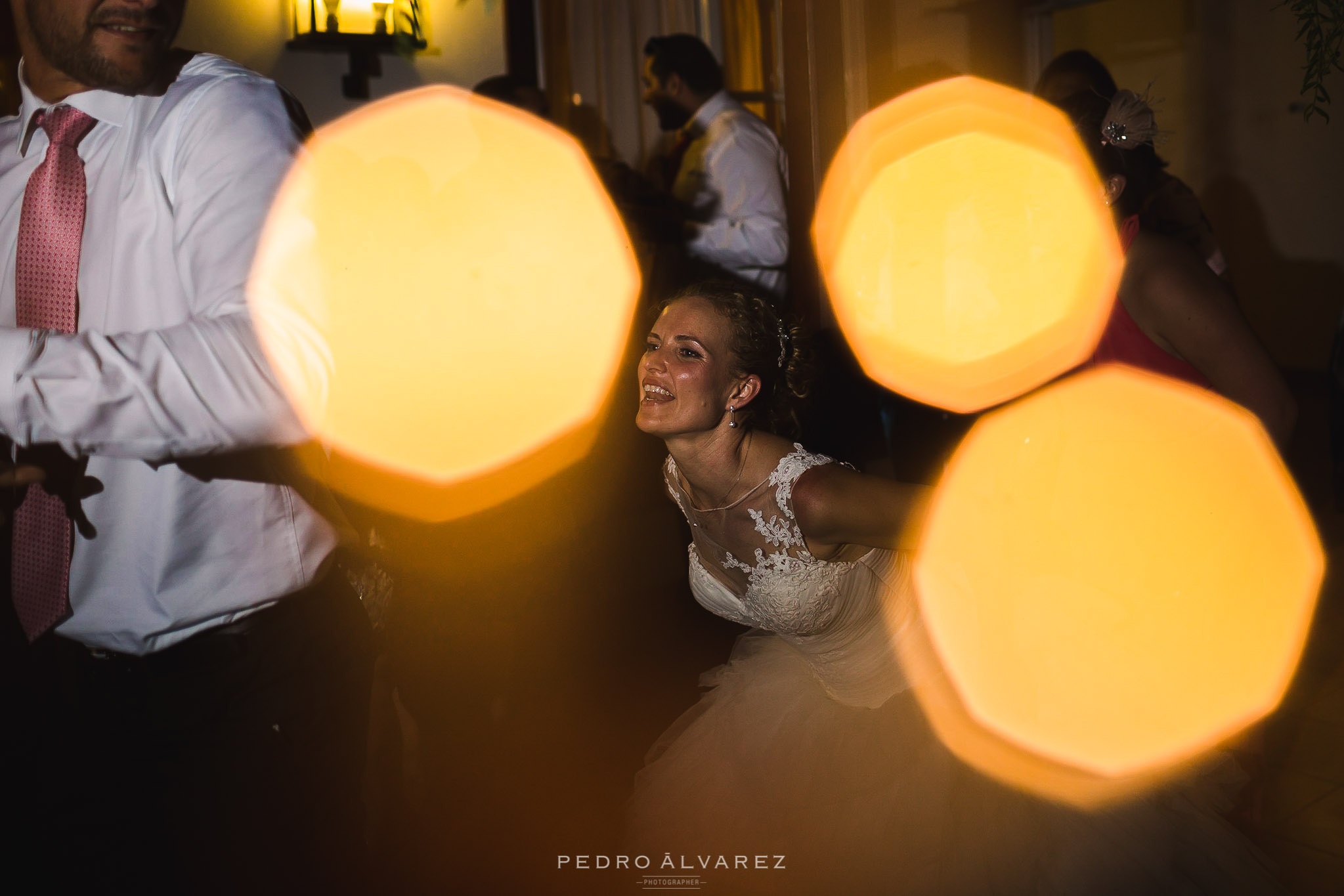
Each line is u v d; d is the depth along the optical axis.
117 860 1.55
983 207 3.75
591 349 4.38
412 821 2.57
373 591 1.75
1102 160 2.13
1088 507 2.19
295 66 4.27
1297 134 6.59
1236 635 2.17
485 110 4.37
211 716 1.48
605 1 5.04
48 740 1.63
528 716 3.04
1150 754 1.88
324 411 1.33
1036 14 4.91
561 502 3.99
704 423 1.85
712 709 2.21
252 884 1.53
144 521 1.40
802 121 3.93
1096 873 1.76
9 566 1.58
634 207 4.03
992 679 1.98
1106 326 2.16
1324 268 6.60
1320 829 2.44
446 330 3.83
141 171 1.39
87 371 1.16
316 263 1.36
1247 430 2.08
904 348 3.96
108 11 1.26
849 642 1.96
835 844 1.88
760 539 1.89
